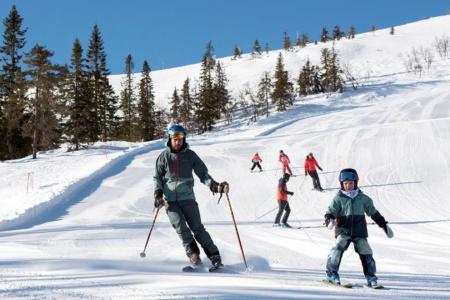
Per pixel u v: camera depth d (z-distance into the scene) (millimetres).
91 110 47312
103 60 55750
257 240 9602
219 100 74375
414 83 77750
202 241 5391
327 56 92125
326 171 21859
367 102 68562
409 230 11250
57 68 37844
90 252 7051
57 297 3264
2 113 44406
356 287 4492
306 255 7910
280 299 3281
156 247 7902
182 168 5504
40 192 18188
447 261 7547
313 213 14305
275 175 21391
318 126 41469
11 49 48875
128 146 43031
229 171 22516
